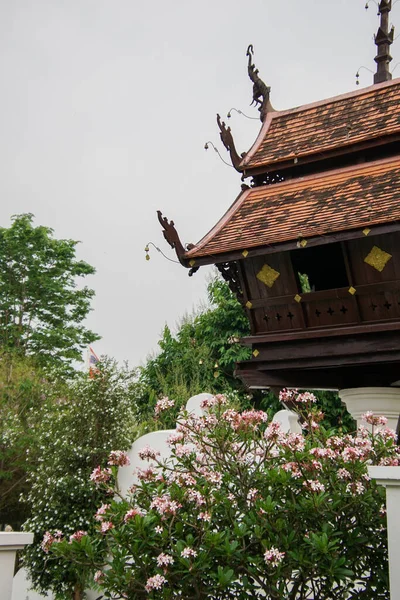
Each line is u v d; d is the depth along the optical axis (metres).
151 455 7.32
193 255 9.59
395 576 5.08
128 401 12.28
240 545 6.49
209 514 6.29
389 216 8.28
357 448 6.73
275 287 9.51
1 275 29.16
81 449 11.47
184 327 23.45
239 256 9.34
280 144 10.72
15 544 7.13
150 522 6.35
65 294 30.06
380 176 9.45
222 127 10.74
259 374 9.79
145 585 6.36
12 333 27.94
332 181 9.89
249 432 7.32
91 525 10.73
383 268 8.66
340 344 9.00
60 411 12.46
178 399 17.08
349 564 6.41
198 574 6.12
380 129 9.73
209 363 20.38
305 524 6.53
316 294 9.13
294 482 6.68
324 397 18.41
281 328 9.52
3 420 15.34
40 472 12.00
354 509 6.54
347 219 8.73
